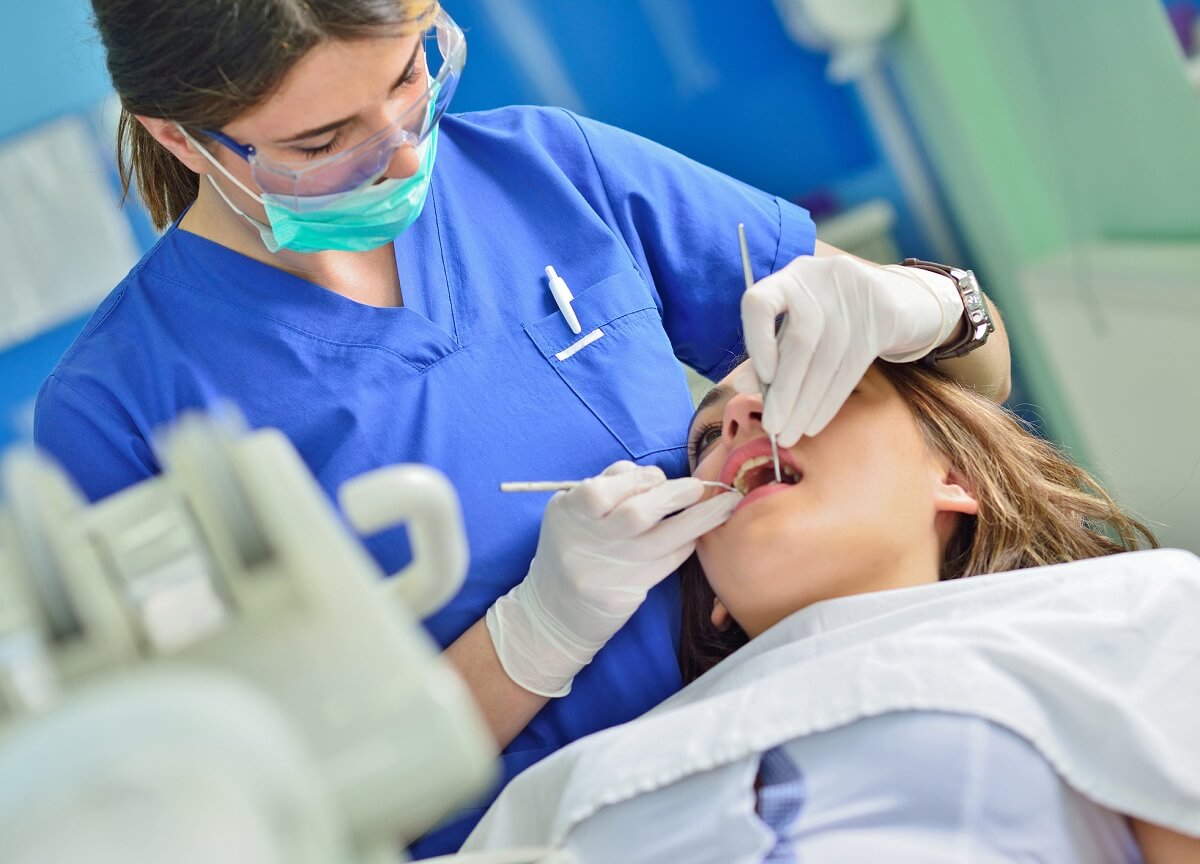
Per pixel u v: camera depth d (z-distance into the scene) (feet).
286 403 4.21
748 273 3.92
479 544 4.19
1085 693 3.34
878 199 7.59
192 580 1.81
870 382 4.26
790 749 3.47
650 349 4.54
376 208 3.85
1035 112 6.95
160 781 1.13
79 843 1.09
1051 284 7.17
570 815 3.58
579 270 4.60
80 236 7.60
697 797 3.47
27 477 1.75
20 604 1.73
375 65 3.40
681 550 4.03
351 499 2.06
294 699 1.58
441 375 4.33
